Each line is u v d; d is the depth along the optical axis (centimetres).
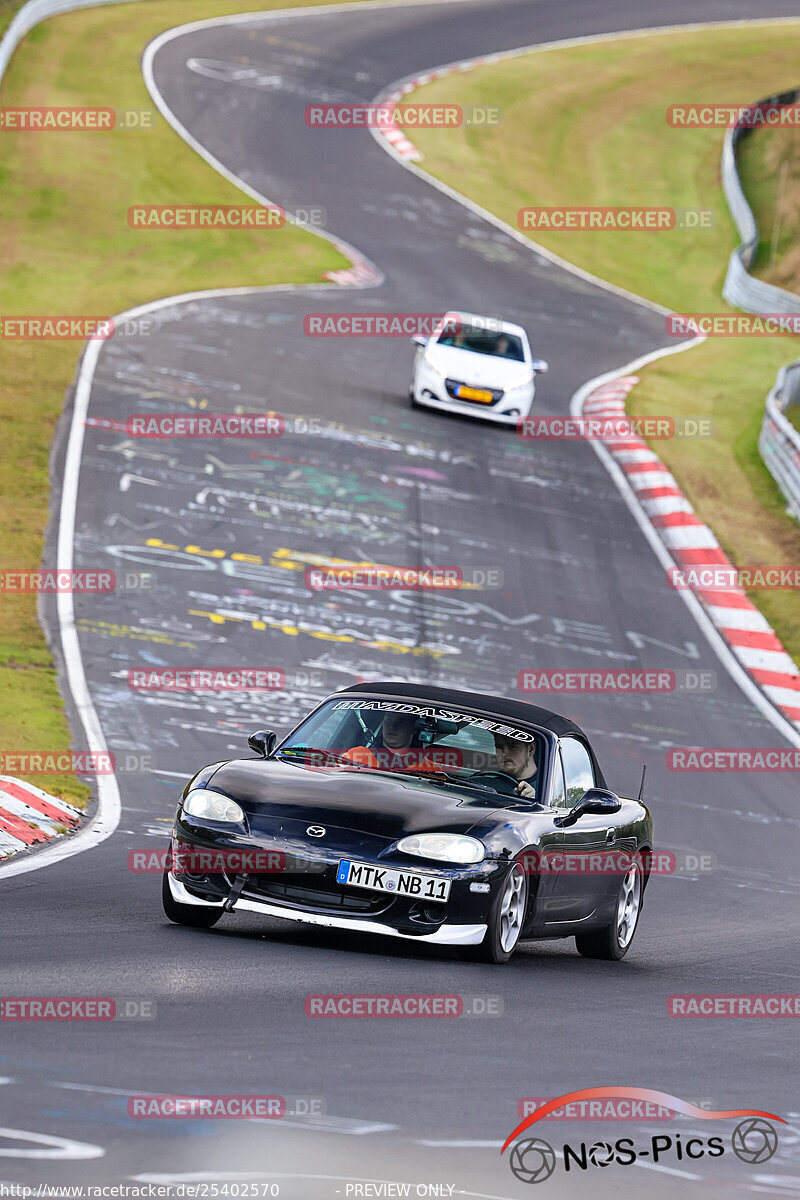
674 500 9362
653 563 8325
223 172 16650
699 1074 2064
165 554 7056
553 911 2919
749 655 7312
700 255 18612
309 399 10044
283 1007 2138
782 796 5634
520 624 7062
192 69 19962
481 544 8025
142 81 18888
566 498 9081
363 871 2584
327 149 18575
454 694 3198
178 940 2605
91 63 19050
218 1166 1402
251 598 6706
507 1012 2309
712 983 2983
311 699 5691
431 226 17012
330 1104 1658
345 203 16875
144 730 5059
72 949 2422
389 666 6219
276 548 7400
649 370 13038
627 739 5981
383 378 10962
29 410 8825
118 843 3703
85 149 16200
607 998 2598
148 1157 1408
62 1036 1838
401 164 18962
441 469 9112
